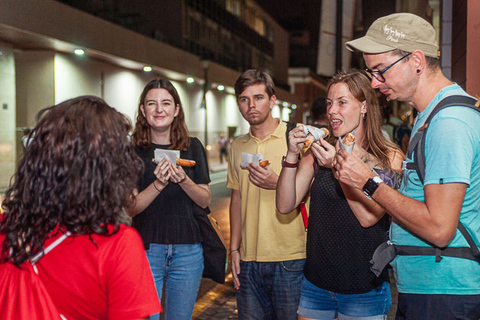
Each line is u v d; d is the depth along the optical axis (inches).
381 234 91.5
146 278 52.8
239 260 120.6
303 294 98.7
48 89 734.5
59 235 51.3
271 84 118.3
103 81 858.1
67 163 50.2
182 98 1164.5
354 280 90.7
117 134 53.0
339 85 93.5
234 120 1521.9
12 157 655.8
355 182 72.9
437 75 74.8
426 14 507.2
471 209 70.1
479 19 211.5
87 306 51.3
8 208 52.5
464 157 65.7
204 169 120.3
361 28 410.6
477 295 70.8
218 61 1504.7
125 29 829.8
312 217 95.7
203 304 179.3
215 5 1465.3
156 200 114.0
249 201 117.0
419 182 71.8
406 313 74.9
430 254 71.5
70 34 682.8
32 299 50.6
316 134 95.5
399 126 251.1
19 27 583.2
